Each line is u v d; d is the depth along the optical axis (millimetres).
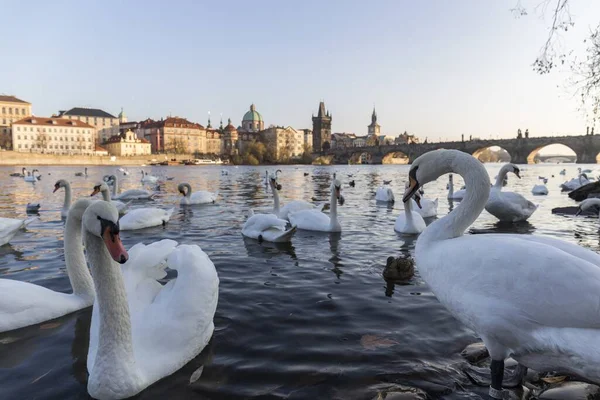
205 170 81625
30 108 159125
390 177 50312
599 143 101000
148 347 4117
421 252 4258
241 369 4230
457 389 3895
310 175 56156
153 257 4926
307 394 3803
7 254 8969
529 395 3896
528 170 68125
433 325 5277
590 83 16016
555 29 12570
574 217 14469
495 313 3422
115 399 3705
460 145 125250
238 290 6648
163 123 176375
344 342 4812
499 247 3602
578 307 3123
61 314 5594
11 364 4398
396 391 3842
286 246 9938
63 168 85875
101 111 189875
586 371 3113
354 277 7371
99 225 3498
